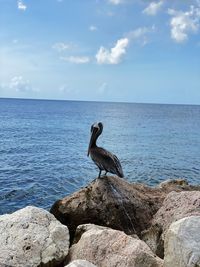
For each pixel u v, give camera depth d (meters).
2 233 8.41
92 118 102.50
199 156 38.22
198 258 6.61
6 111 132.62
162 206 10.30
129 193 10.78
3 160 32.41
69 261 8.30
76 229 9.55
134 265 7.32
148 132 63.19
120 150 40.53
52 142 46.50
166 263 7.15
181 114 150.00
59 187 23.70
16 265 7.72
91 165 31.16
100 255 7.91
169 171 30.08
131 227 10.27
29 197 21.22
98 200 10.45
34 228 8.53
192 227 7.11
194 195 9.91
